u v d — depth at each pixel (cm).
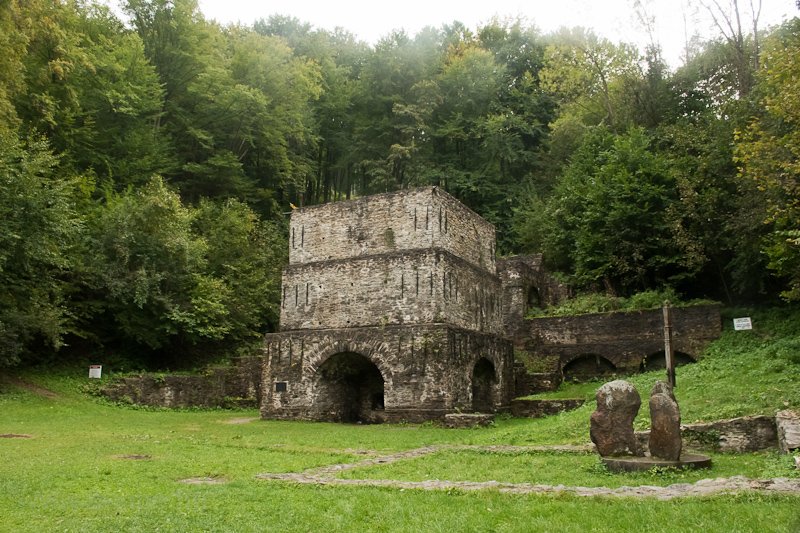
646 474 1254
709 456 1430
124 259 3488
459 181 5766
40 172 3039
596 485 1162
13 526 889
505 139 5906
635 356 3569
